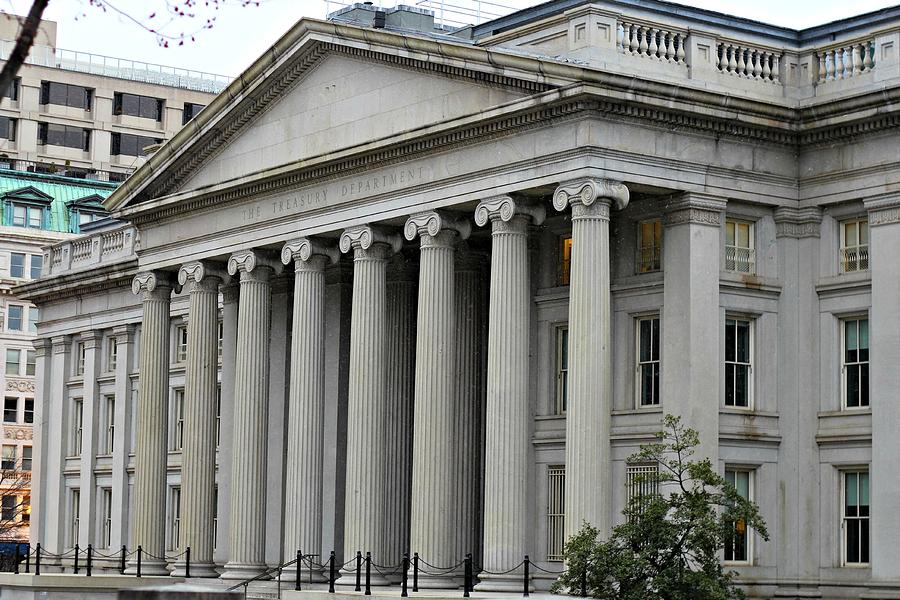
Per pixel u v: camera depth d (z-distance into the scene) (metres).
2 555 99.12
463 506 62.25
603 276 53.22
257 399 68.31
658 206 55.84
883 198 54.56
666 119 54.31
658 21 56.09
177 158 72.56
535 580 58.12
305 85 66.56
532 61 54.47
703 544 46.50
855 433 54.84
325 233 64.56
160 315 75.31
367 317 62.25
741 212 56.38
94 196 140.62
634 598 45.81
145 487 74.31
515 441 55.44
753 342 56.62
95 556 91.00
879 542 53.50
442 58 58.56
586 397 52.94
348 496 61.69
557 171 54.31
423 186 59.81
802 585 55.69
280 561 71.25
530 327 60.03
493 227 56.75
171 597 30.61
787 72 58.16
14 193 136.75
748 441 55.59
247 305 68.69
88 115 155.38
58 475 97.25
